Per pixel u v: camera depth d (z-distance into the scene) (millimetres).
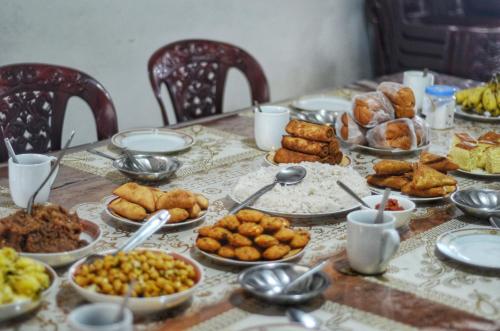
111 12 3420
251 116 2383
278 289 1245
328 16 4566
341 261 1396
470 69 4422
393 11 4621
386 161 1752
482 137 2055
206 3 3822
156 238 1464
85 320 970
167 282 1179
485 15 5082
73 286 1179
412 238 1515
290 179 1659
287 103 2502
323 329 1149
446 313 1218
